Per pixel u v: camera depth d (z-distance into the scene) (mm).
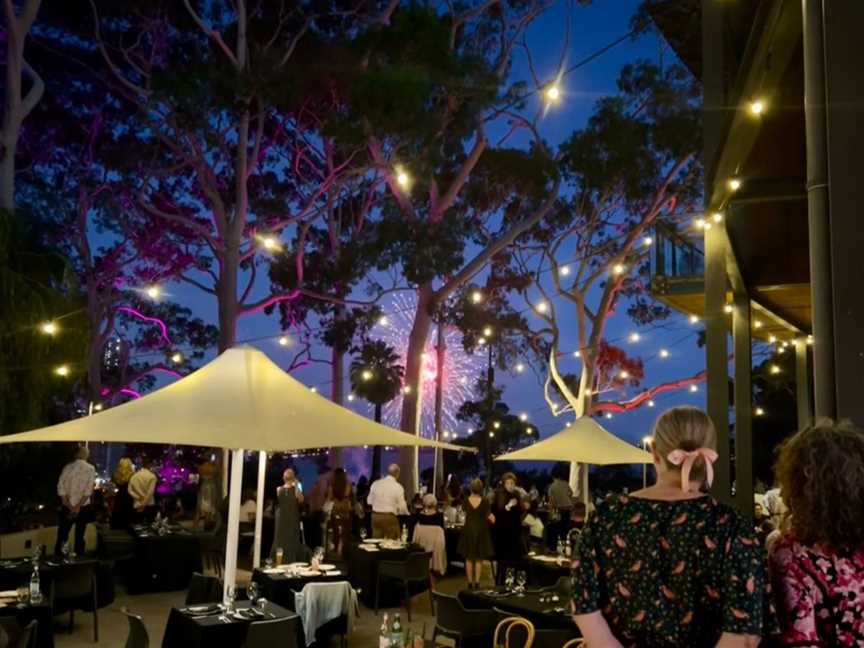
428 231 20953
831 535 2211
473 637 6613
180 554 11680
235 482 6312
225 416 5246
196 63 20312
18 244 14664
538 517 17672
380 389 30719
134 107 25234
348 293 23984
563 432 10523
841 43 3973
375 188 26062
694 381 22781
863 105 3902
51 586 7094
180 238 28312
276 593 8391
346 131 19422
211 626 5922
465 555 11656
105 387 31969
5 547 11102
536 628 6555
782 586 2246
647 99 22203
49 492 15102
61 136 26250
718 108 8602
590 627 2271
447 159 22062
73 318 14836
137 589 11375
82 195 27359
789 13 5891
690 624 2174
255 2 22891
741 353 11070
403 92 18625
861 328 3787
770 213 10406
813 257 4043
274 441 5086
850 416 3748
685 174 22938
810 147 4133
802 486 2275
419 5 20031
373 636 9070
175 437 4953
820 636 2199
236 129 21859
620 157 21422
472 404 37781
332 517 13008
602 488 33125
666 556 2219
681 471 2262
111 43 23891
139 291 30281
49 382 14242
